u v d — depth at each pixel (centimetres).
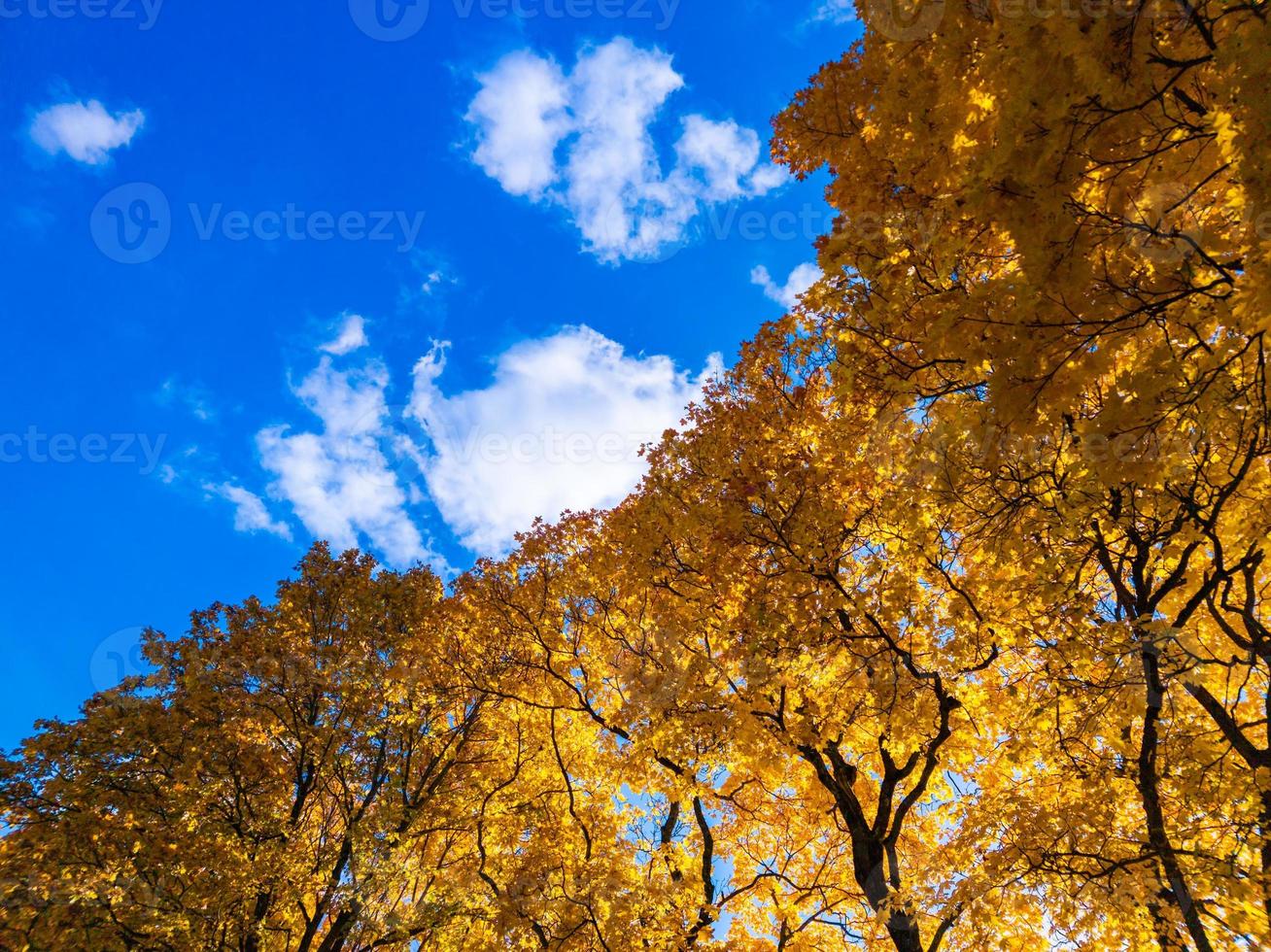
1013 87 359
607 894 980
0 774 1015
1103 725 655
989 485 545
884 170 527
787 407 874
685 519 888
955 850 782
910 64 473
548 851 1084
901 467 691
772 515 807
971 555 685
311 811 1207
